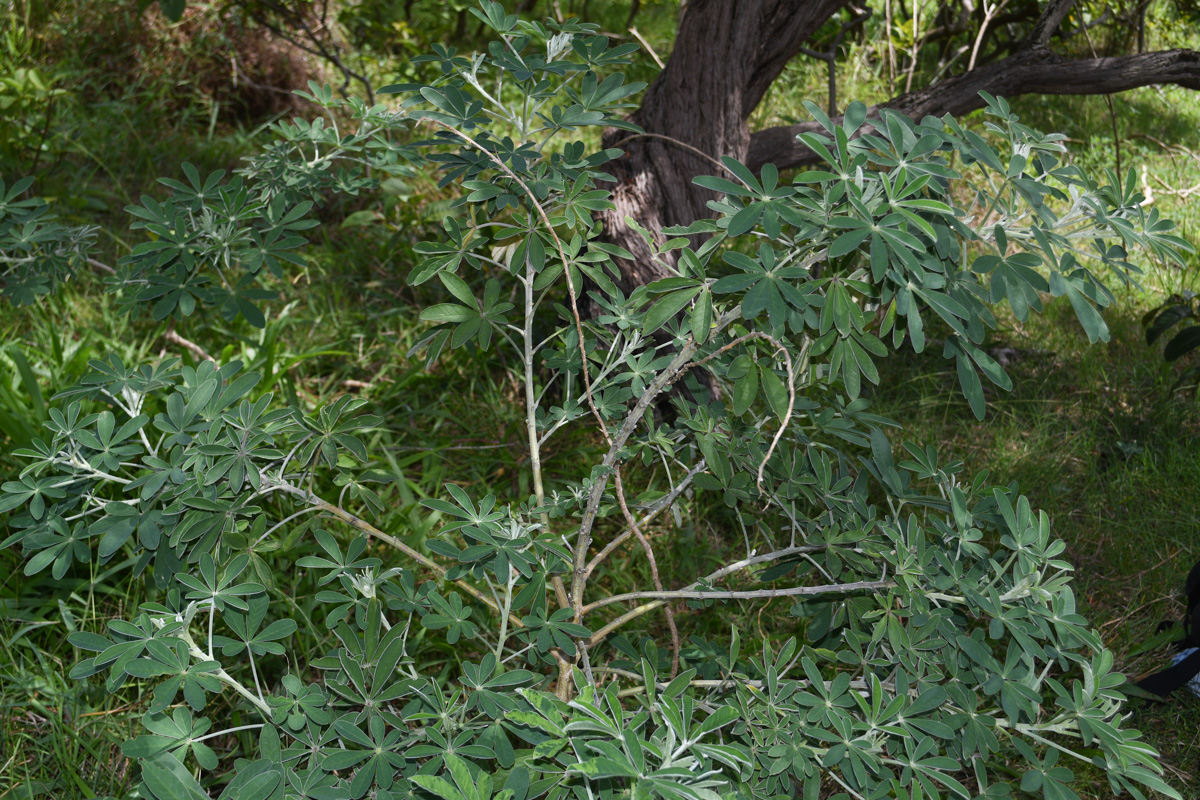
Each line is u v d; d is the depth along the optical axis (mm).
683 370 1667
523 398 3553
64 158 4793
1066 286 1430
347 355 3627
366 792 1429
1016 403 3771
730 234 1372
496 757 1424
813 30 3404
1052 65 3611
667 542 2875
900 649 1686
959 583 1641
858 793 1578
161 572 1706
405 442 3354
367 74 6191
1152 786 1397
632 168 3295
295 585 2445
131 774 2076
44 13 5379
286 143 2539
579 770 1093
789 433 2305
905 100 3693
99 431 1712
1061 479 3338
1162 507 3139
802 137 1426
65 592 2527
